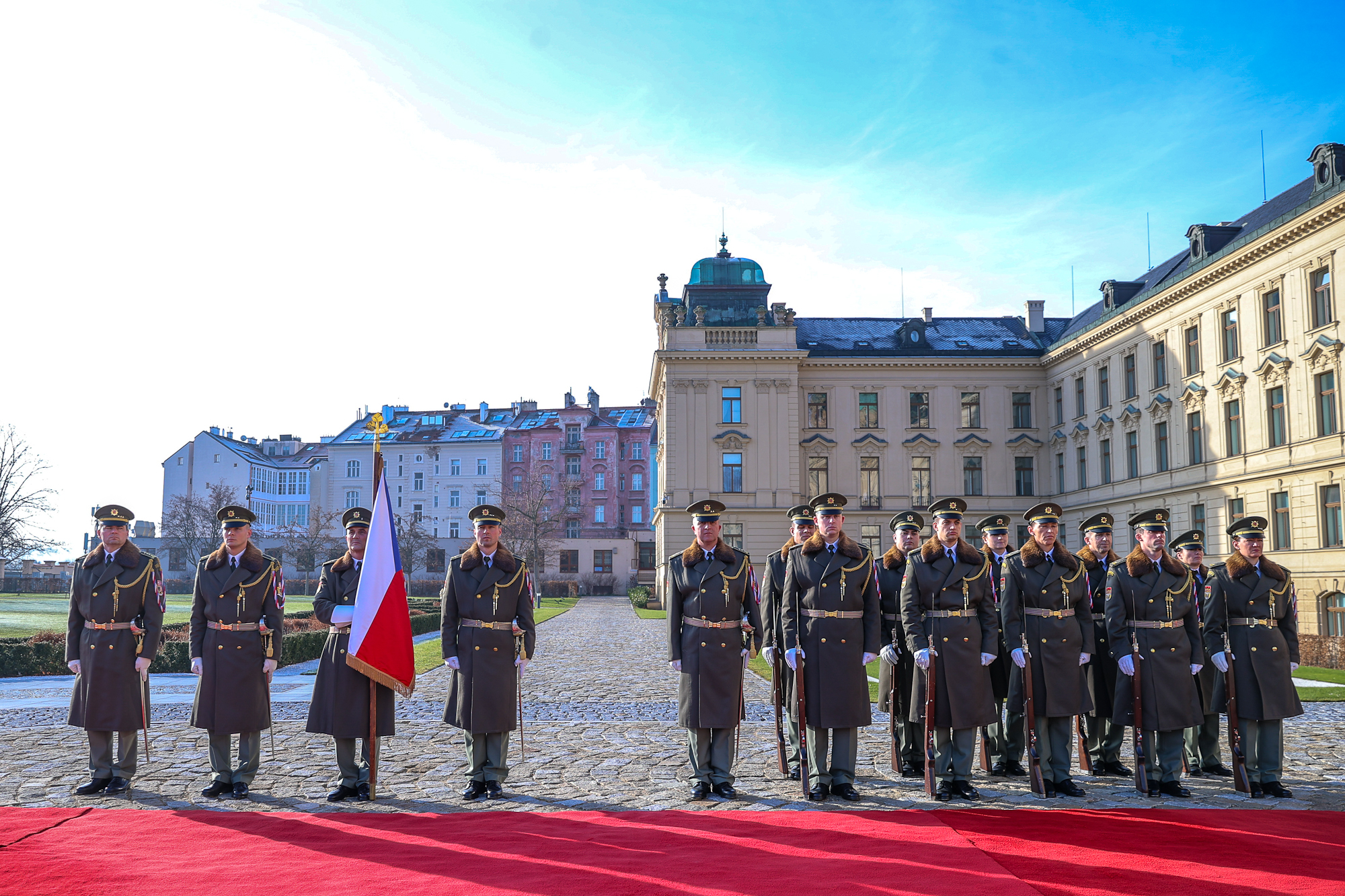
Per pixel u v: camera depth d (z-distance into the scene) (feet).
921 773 29.94
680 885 18.37
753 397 152.66
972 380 158.81
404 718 42.60
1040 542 28.96
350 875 18.94
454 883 18.44
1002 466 157.07
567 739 36.88
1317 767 32.07
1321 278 94.27
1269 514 100.63
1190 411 115.44
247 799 26.43
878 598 27.76
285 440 315.37
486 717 26.55
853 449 157.28
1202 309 113.29
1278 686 28.02
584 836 22.17
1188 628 28.63
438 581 241.55
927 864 19.69
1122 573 28.86
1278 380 99.40
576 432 273.54
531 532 222.28
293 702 49.85
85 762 31.22
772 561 29.89
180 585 243.19
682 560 28.02
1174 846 21.17
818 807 25.49
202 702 26.81
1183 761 32.07
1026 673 27.84
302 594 233.55
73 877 18.69
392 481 275.59
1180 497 117.29
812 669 27.04
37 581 224.33
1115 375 134.62
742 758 33.06
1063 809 25.26
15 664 64.34
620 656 77.82
